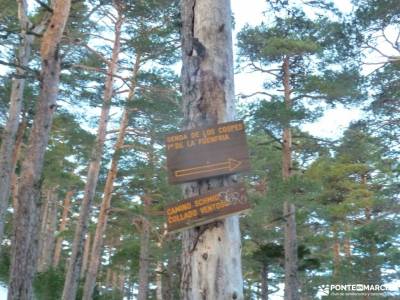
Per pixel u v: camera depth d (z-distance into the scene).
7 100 18.81
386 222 16.02
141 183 21.31
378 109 15.34
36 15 15.66
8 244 29.44
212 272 3.54
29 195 8.88
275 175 17.64
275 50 15.73
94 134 17.64
